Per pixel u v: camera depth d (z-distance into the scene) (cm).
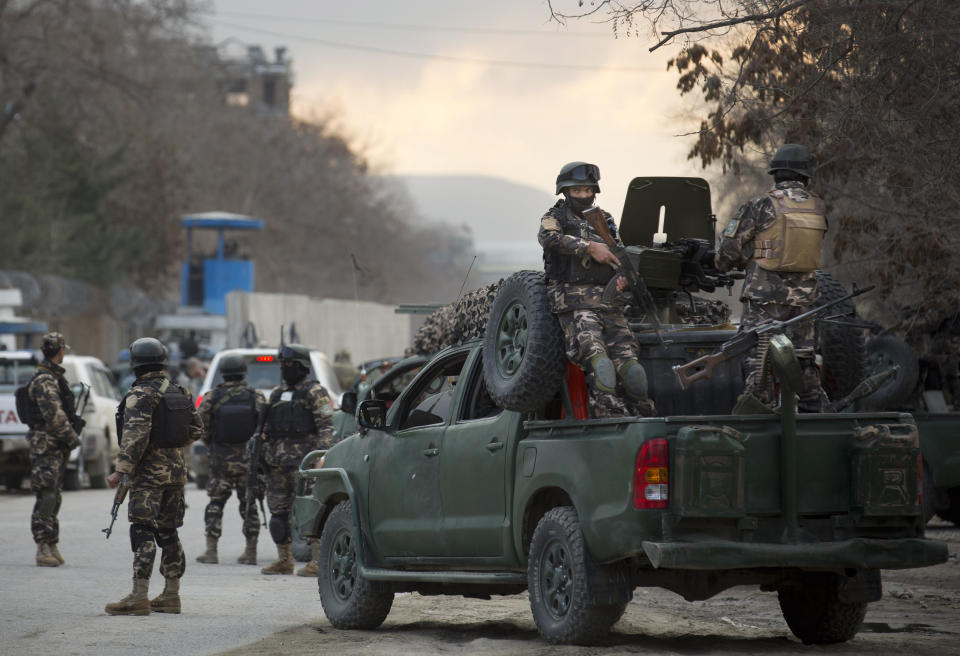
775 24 3362
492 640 2662
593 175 2648
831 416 2462
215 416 4334
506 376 2667
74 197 15712
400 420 3094
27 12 14362
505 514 2689
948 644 2727
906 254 4131
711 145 4134
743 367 2633
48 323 14775
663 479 2338
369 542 3081
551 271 2589
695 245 2839
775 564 2352
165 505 3155
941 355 4822
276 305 10094
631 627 2944
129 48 17225
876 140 3828
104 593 3491
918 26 3212
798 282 2648
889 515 2445
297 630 2955
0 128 15075
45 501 4144
